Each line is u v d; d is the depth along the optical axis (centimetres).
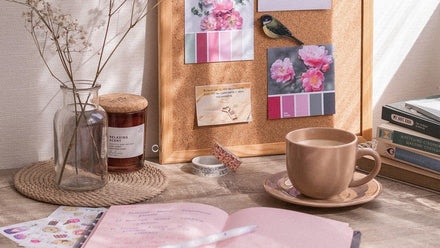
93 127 102
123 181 108
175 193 105
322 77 126
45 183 107
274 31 120
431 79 140
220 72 120
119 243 83
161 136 119
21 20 110
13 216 95
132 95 115
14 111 115
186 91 119
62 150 103
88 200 99
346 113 130
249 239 84
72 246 85
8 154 116
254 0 119
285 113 125
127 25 117
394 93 138
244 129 124
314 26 124
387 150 114
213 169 113
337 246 83
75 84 105
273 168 118
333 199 100
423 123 109
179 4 115
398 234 91
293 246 83
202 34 117
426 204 101
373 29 130
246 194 105
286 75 124
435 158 107
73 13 113
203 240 83
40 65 114
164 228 88
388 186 109
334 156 95
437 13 136
